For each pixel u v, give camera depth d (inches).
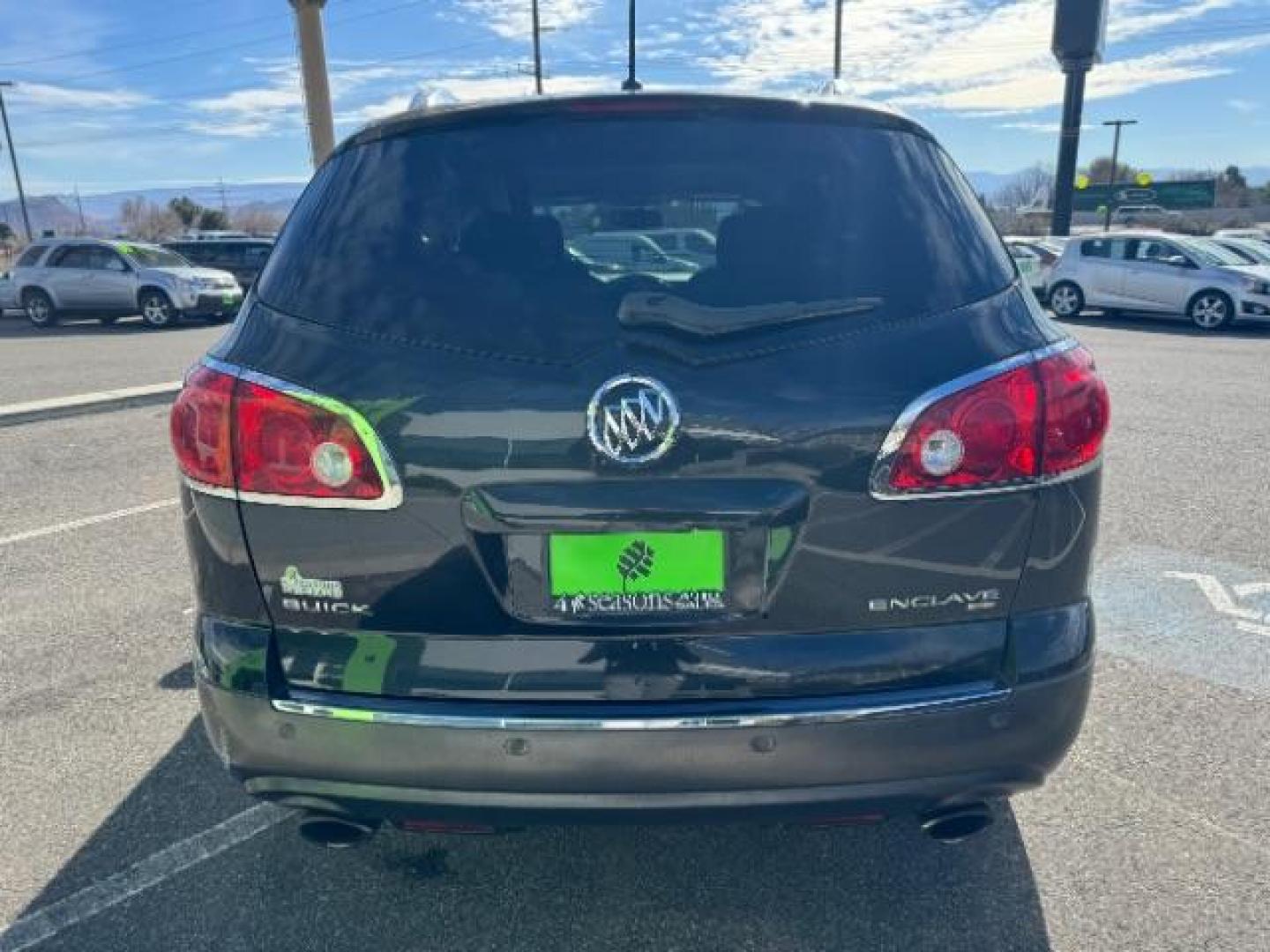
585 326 67.8
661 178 74.7
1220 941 82.0
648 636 69.4
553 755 69.1
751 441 66.8
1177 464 246.1
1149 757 110.6
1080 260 664.4
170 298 720.3
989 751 71.9
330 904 89.0
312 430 69.0
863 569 69.2
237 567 72.7
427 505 68.4
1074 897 87.9
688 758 69.1
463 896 89.7
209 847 97.4
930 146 79.2
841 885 90.4
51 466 260.2
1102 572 170.7
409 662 70.6
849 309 69.1
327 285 72.7
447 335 68.9
